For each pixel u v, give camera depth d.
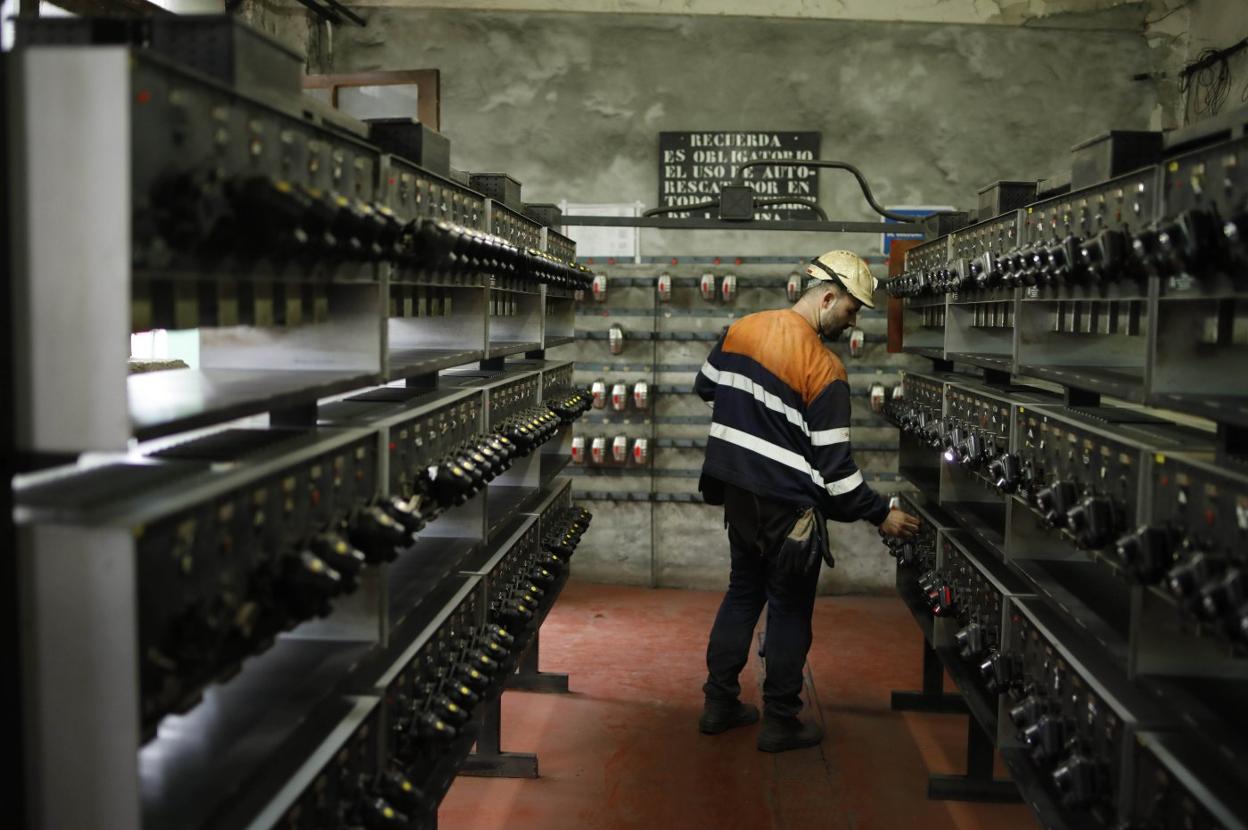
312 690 2.09
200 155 1.62
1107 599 2.89
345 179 2.26
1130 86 6.84
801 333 4.30
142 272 1.50
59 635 1.44
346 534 2.10
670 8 6.91
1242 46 6.06
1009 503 3.33
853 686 5.26
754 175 6.95
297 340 2.50
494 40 7.01
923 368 6.80
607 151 7.02
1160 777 2.11
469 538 3.38
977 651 3.44
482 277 3.53
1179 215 2.03
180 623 1.51
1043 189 3.64
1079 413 2.98
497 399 3.64
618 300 6.91
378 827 2.14
